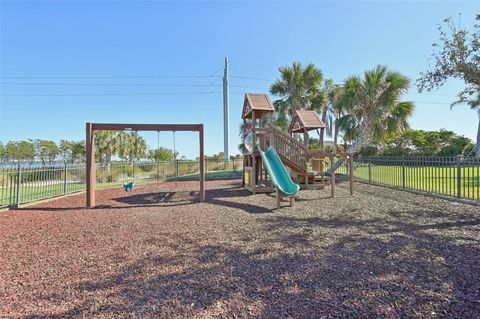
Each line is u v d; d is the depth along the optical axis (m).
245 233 4.49
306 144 11.57
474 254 3.35
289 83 16.78
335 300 2.29
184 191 10.57
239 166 22.05
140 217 5.86
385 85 12.30
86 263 3.25
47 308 2.24
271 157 8.59
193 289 2.54
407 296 2.34
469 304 2.19
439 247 3.63
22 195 7.86
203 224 5.15
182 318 2.07
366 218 5.42
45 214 6.36
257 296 2.38
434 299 2.28
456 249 3.54
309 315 2.07
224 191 10.33
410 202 7.05
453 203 6.72
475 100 20.58
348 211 6.12
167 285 2.63
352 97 12.79
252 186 9.54
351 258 3.27
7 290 2.57
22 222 5.50
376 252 3.47
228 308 2.20
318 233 4.41
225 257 3.38
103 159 23.66
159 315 2.11
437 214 5.64
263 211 6.35
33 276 2.89
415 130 29.59
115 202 8.13
